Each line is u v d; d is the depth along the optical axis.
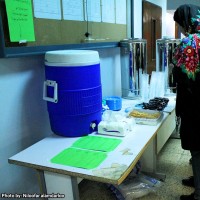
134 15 2.72
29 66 1.40
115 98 1.87
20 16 1.25
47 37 1.44
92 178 0.94
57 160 1.08
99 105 1.40
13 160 1.11
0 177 1.29
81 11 1.74
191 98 1.44
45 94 1.34
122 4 2.38
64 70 1.23
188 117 1.48
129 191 1.84
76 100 1.27
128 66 2.18
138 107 1.81
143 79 2.14
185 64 1.40
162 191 1.90
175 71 1.47
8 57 1.19
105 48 2.13
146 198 1.83
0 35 1.15
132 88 2.19
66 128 1.33
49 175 1.15
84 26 1.79
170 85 2.23
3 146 1.29
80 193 1.93
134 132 1.37
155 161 2.07
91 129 1.38
